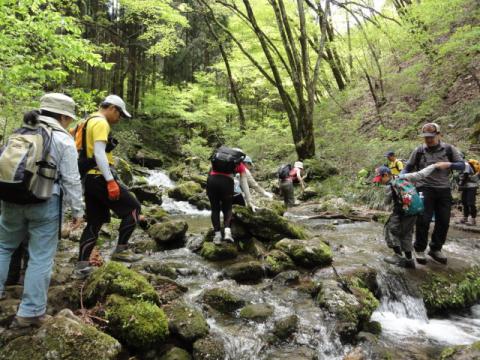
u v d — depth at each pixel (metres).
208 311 3.46
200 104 22.05
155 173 15.23
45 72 5.77
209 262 4.68
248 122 19.06
